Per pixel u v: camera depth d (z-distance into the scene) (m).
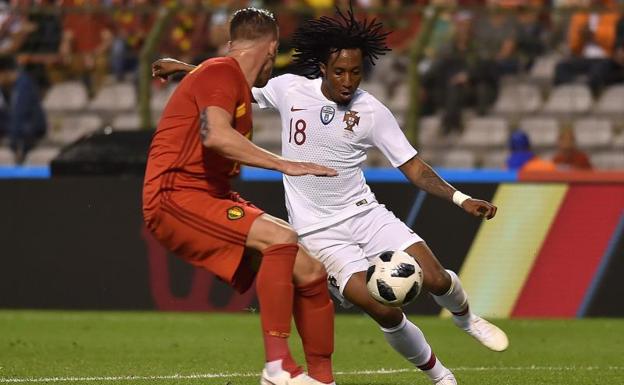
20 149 53.28
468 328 24.33
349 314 40.75
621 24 52.00
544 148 51.50
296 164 18.41
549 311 39.50
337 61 22.67
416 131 48.47
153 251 40.56
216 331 35.62
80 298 40.84
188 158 19.19
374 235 23.55
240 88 19.28
